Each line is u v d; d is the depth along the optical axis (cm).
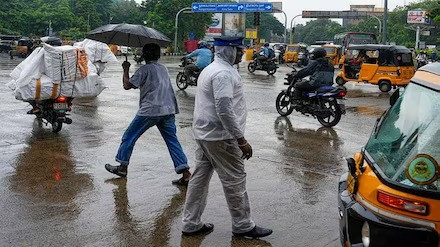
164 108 620
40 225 490
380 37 6519
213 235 482
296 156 809
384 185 323
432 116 344
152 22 5772
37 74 865
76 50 889
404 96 389
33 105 944
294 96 1133
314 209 562
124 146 644
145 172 682
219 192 606
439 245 300
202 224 484
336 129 1070
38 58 866
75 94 898
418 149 333
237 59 451
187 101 1433
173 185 630
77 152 779
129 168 698
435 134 334
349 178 385
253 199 589
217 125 443
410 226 306
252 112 1261
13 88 909
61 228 485
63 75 874
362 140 960
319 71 1100
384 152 361
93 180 640
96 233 478
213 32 7019
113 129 966
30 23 6366
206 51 1603
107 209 541
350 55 2256
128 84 614
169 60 4003
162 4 5875
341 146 899
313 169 732
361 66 2006
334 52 3778
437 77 358
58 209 534
